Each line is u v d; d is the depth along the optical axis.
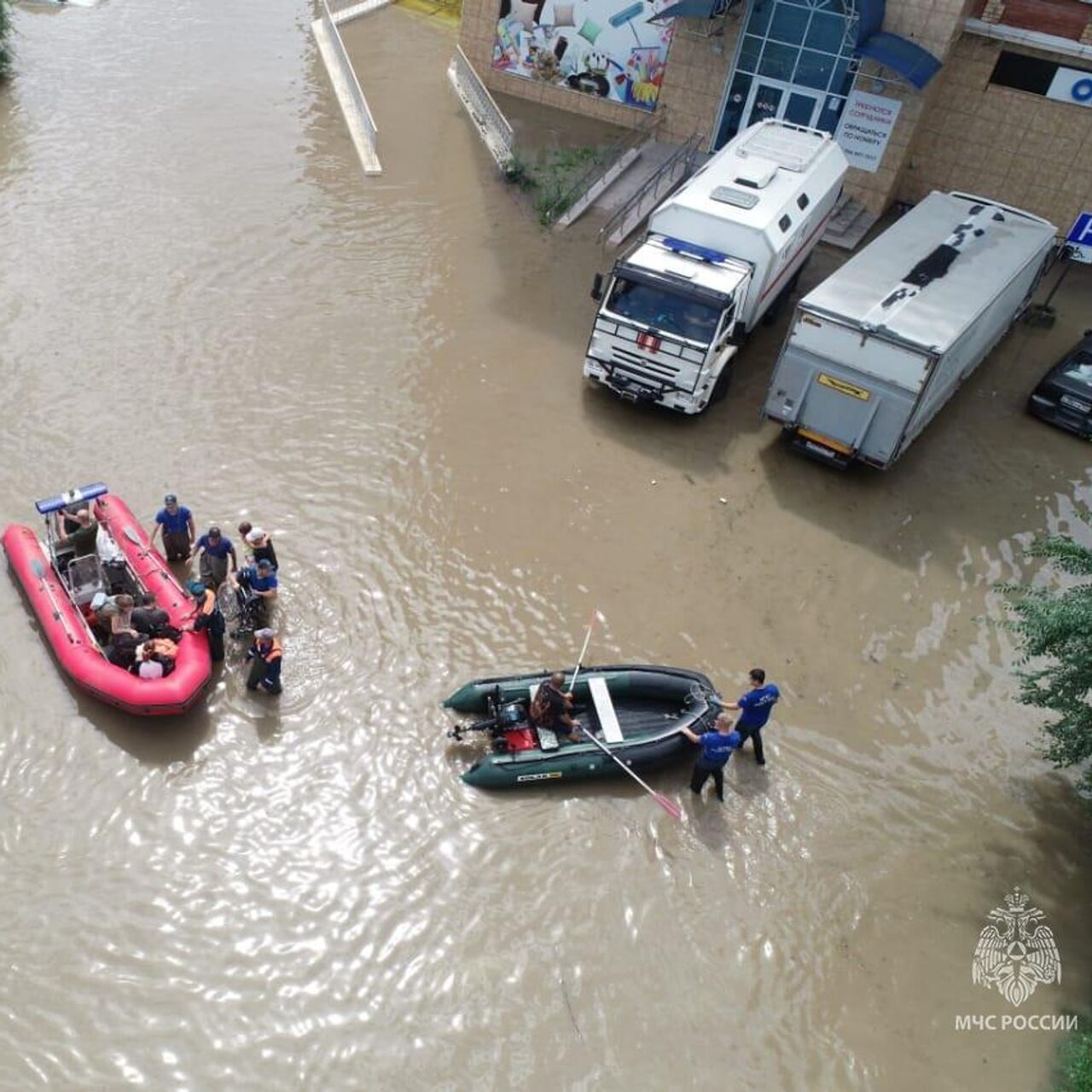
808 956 9.72
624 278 15.01
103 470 13.44
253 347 16.02
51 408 14.26
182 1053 8.40
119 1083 8.17
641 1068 8.74
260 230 18.89
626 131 24.30
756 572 13.59
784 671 12.34
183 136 21.62
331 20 26.41
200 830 9.91
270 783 10.38
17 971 8.72
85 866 9.51
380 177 21.23
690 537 13.95
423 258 18.92
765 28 21.31
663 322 14.91
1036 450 16.47
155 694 10.34
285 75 25.16
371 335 16.72
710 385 15.40
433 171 21.73
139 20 26.78
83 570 11.41
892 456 14.36
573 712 11.41
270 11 28.70
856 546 14.22
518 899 9.77
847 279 14.66
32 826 9.76
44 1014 8.50
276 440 14.35
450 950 9.31
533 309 18.02
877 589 13.61
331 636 11.83
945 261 15.63
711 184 16.38
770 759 11.34
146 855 9.66
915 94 20.39
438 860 9.97
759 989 9.42
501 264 19.08
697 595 13.11
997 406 17.39
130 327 16.00
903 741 11.77
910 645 12.93
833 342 13.95
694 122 23.14
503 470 14.51
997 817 11.12
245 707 11.00
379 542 13.08
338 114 23.53
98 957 8.89
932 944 9.95
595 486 14.51
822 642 12.77
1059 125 20.25
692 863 10.27
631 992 9.23
